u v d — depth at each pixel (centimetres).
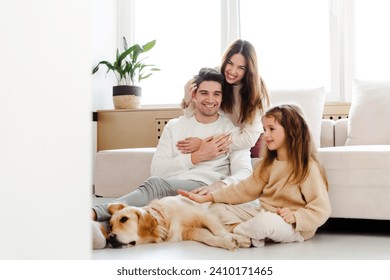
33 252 23
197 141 166
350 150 159
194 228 143
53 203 24
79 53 26
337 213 158
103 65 341
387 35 302
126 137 305
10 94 21
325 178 152
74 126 25
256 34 331
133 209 137
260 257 121
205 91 167
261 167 152
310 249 133
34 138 23
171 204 145
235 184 153
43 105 23
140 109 303
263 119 151
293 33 323
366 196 155
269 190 149
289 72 324
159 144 175
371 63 305
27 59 22
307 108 252
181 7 352
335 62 311
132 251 128
